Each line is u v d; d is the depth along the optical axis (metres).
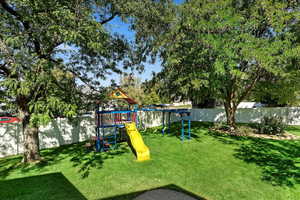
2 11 4.11
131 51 7.77
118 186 4.03
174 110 9.10
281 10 6.74
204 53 6.82
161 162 5.58
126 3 5.99
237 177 4.40
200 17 6.94
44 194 3.70
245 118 14.45
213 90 9.25
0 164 5.66
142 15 6.70
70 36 3.53
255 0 7.61
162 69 9.12
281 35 6.97
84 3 4.98
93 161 5.77
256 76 9.30
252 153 6.37
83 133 9.21
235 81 9.55
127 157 6.15
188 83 7.54
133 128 7.57
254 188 3.85
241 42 6.31
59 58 5.73
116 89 7.50
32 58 3.60
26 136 5.68
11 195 3.66
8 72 4.74
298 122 12.70
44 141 7.71
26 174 4.75
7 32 3.77
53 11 3.61
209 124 14.05
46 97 4.01
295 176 4.42
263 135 9.46
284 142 7.94
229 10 6.43
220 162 5.50
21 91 3.43
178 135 9.95
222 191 3.74
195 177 4.45
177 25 7.23
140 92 19.56
